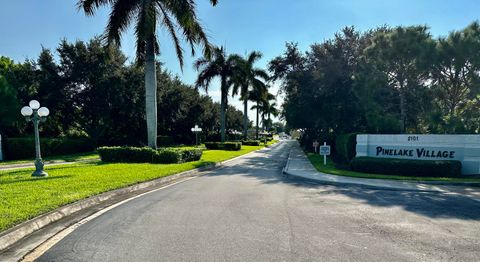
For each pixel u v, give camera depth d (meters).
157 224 5.69
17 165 19.41
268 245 4.66
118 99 30.77
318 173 14.31
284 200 8.04
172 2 16.20
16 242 4.75
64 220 5.95
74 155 27.31
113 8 16.12
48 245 4.62
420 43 16.77
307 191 9.64
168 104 42.56
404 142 15.74
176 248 4.51
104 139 36.44
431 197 8.91
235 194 8.75
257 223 5.80
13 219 5.37
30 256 4.22
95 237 4.98
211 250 4.44
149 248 4.50
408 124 21.11
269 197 8.39
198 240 4.85
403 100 18.80
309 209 7.05
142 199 7.97
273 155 28.70
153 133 17.61
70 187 8.71
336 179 12.40
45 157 25.30
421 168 13.61
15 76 30.03
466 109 17.34
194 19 16.80
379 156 16.36
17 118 27.19
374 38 19.34
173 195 8.55
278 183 11.31
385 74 18.20
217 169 16.50
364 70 19.78
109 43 16.36
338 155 23.50
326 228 5.57
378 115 18.53
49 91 29.61
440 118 16.88
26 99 30.11
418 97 18.97
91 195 7.70
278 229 5.45
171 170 13.25
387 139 16.22
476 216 6.59
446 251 4.52
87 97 30.64
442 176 13.41
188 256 4.22
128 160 17.28
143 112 33.38
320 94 27.22
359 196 8.91
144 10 15.65
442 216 6.57
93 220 5.96
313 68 29.03
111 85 30.41
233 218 6.13
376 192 9.77
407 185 11.07
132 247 4.54
